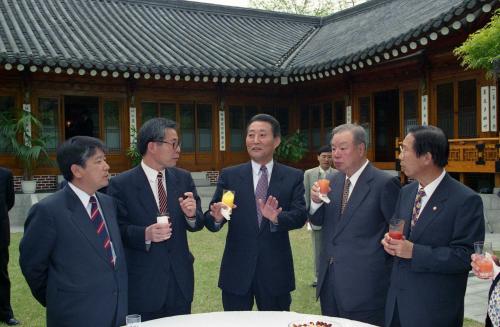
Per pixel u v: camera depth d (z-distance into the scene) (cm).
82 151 321
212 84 1633
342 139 370
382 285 361
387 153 1559
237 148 1695
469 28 1059
